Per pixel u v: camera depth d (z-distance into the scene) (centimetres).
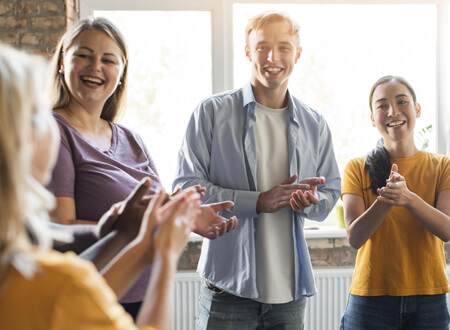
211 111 227
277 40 219
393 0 340
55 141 82
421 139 345
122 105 208
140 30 334
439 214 218
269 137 228
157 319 86
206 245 228
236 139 225
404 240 225
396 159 239
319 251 337
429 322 221
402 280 221
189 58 337
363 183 239
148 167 199
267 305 219
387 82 241
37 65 76
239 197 215
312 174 234
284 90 230
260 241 220
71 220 163
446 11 346
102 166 175
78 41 183
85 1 326
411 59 348
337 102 347
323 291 329
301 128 231
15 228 71
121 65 191
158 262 93
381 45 346
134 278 101
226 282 220
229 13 337
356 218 232
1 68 70
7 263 72
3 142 69
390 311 222
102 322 74
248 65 342
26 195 73
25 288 71
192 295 323
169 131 339
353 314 229
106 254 123
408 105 236
